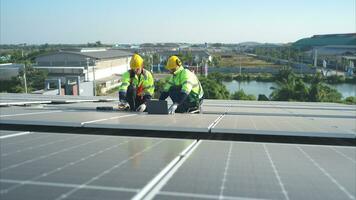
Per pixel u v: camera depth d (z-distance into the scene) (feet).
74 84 130.62
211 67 416.46
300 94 156.15
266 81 330.75
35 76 220.64
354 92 254.68
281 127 17.44
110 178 8.93
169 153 11.93
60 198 7.52
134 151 12.10
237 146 13.51
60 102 39.04
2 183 8.42
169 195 7.89
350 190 8.50
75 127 18.38
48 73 249.55
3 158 10.77
